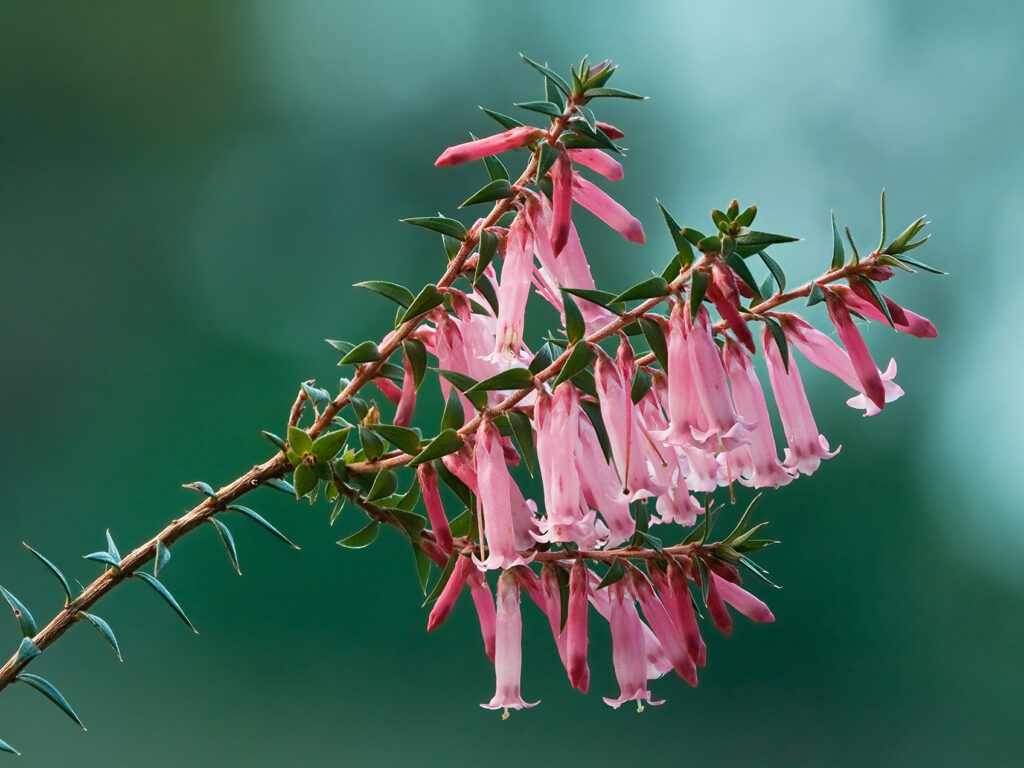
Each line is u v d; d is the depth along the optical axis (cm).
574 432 85
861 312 85
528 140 85
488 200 85
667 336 85
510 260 85
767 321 85
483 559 85
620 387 85
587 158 85
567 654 85
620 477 85
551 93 84
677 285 84
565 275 85
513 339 85
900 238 85
